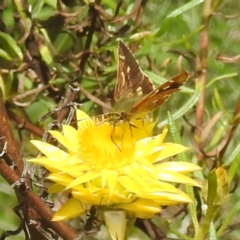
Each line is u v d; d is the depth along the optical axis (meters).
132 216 0.28
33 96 0.35
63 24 0.35
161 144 0.29
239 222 0.35
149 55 0.37
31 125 0.35
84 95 0.35
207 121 0.35
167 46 0.37
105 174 0.28
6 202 0.37
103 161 0.28
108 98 0.35
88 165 0.28
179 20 0.38
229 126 0.34
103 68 0.36
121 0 0.35
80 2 0.36
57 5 0.34
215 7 0.35
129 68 0.31
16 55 0.35
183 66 0.38
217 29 0.39
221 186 0.28
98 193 0.28
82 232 0.28
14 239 0.37
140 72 0.31
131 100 0.30
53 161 0.28
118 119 0.29
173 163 0.28
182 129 0.34
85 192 0.27
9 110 0.34
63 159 0.28
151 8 0.38
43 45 0.35
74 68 0.35
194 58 0.35
